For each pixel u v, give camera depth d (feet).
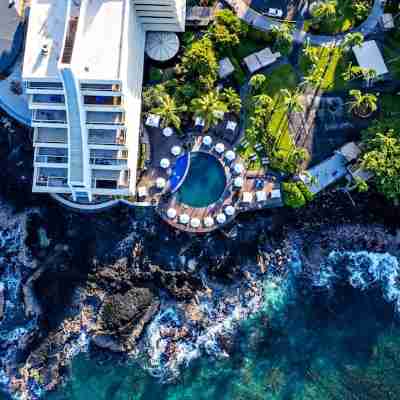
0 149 319.27
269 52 312.29
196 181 311.68
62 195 309.83
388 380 315.78
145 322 318.65
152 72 313.12
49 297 319.47
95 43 262.06
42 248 321.11
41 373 319.68
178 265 318.24
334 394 316.40
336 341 320.29
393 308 320.29
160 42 309.83
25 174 319.06
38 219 321.52
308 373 319.06
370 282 321.32
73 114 266.36
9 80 310.04
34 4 268.00
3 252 325.21
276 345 320.50
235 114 311.06
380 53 312.29
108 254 319.47
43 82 265.13
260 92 315.17
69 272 318.04
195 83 302.25
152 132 312.91
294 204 302.25
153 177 310.04
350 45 309.83
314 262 320.91
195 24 315.17
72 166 274.16
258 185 309.22
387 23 313.73
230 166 309.01
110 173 283.38
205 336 320.09
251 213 315.17
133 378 320.50
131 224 319.27
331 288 321.52
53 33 266.16
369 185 312.09
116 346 317.22
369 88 316.60
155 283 319.47
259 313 321.52
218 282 319.47
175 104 304.30
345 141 314.96
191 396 319.68
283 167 307.37
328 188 314.96
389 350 318.04
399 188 294.46
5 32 305.53
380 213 316.81
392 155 293.43
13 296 324.39
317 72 315.99
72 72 250.57
